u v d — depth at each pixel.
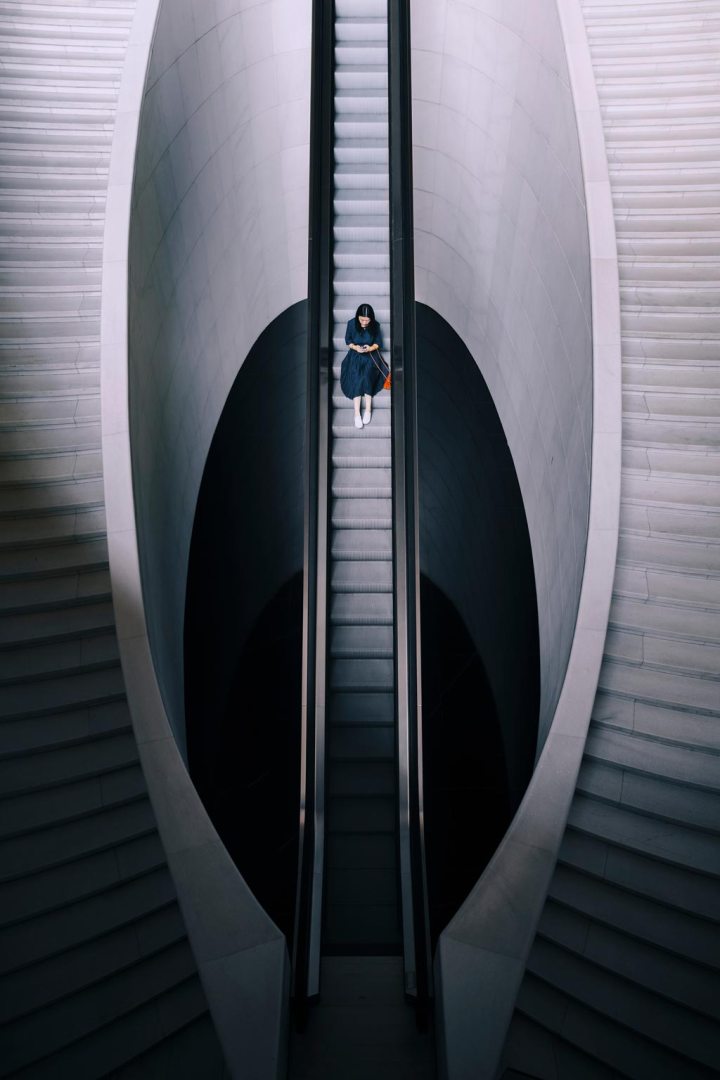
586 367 7.45
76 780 6.04
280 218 12.59
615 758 5.89
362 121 10.62
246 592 11.02
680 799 5.70
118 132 7.70
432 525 12.37
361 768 7.29
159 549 8.38
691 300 7.49
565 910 5.53
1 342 7.54
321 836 6.57
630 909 5.40
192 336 10.05
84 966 5.39
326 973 6.12
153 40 7.99
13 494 6.95
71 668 6.39
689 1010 5.00
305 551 7.25
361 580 8.30
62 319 7.66
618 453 6.69
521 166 9.50
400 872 6.39
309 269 8.28
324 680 7.12
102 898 5.68
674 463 6.85
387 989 6.00
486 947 5.42
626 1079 4.88
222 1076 5.09
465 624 11.30
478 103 10.47
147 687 6.33
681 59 8.52
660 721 5.95
